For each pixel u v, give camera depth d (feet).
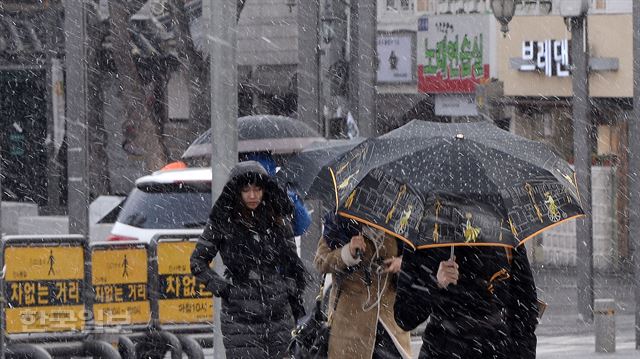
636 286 119.65
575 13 141.69
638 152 123.13
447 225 53.88
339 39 224.33
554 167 56.65
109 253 98.58
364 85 143.84
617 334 134.21
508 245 53.62
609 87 201.36
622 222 197.16
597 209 197.06
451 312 56.80
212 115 84.12
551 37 208.95
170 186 121.08
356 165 57.36
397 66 231.09
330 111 208.64
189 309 101.50
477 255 56.44
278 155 114.32
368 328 67.56
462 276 56.65
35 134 284.41
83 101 146.92
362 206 55.57
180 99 264.52
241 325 72.02
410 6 229.45
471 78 220.43
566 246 200.03
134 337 98.43
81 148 146.30
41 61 279.08
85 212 146.10
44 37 278.05
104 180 261.85
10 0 275.59
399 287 57.47
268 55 257.96
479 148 56.24
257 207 72.08
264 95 258.98
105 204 173.47
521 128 212.43
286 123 116.47
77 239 95.71
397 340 67.62
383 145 57.77
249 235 71.92
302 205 79.71
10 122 283.18
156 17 253.03
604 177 196.95
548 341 125.39
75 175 145.18
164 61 257.96
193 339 97.91
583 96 144.56
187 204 120.47
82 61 147.13
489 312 56.70
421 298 57.06
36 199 285.43
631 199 122.72
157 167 261.44
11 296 93.86
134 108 256.93
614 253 196.85
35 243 94.48
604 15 202.49
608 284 181.57
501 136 57.98
